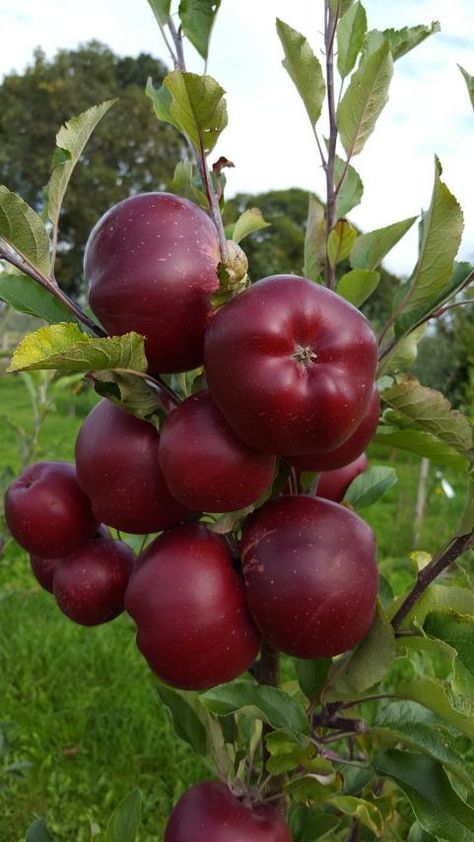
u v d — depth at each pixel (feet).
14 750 4.03
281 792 1.44
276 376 1.04
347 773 1.74
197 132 1.16
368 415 1.24
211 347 1.08
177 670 1.22
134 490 1.24
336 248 1.40
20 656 4.95
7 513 1.42
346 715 1.84
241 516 1.24
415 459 11.28
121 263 1.14
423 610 1.37
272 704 1.34
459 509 8.07
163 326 1.15
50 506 1.38
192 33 1.28
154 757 4.07
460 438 1.40
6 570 6.33
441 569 1.35
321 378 1.06
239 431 1.10
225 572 1.23
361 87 1.34
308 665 1.46
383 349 1.50
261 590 1.20
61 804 3.71
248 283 1.17
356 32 1.41
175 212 1.17
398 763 1.39
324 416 1.07
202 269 1.15
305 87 1.40
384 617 1.28
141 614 1.22
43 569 1.51
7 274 1.35
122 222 1.17
